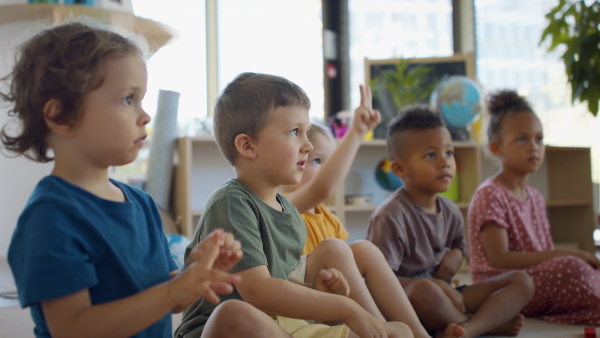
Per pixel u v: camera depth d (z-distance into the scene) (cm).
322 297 89
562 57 233
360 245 119
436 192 157
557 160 300
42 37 74
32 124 73
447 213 163
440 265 158
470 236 183
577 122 335
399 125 163
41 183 73
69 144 74
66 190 72
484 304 138
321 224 145
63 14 156
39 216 68
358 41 334
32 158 79
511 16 340
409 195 159
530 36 338
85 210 73
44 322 72
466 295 147
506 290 139
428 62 296
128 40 78
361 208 264
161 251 84
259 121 100
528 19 339
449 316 133
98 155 74
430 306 130
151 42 184
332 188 130
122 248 76
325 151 150
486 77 341
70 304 67
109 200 77
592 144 335
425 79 295
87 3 170
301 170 102
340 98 335
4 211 189
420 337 115
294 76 319
